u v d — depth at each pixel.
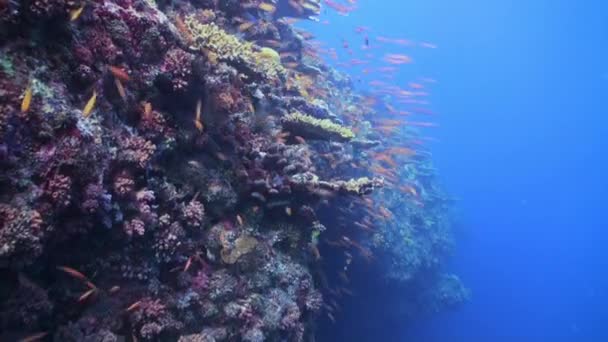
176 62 4.90
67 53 3.87
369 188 6.50
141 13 4.71
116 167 4.30
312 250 7.45
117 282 4.48
